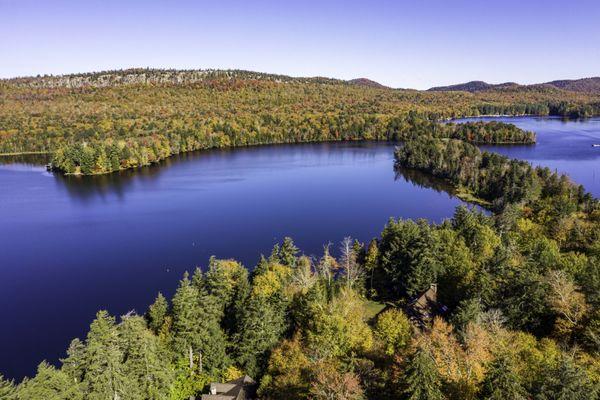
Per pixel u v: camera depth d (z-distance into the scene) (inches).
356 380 1660.9
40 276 4340.6
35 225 5792.3
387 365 1913.1
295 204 6638.8
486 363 1712.6
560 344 2012.8
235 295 2989.7
